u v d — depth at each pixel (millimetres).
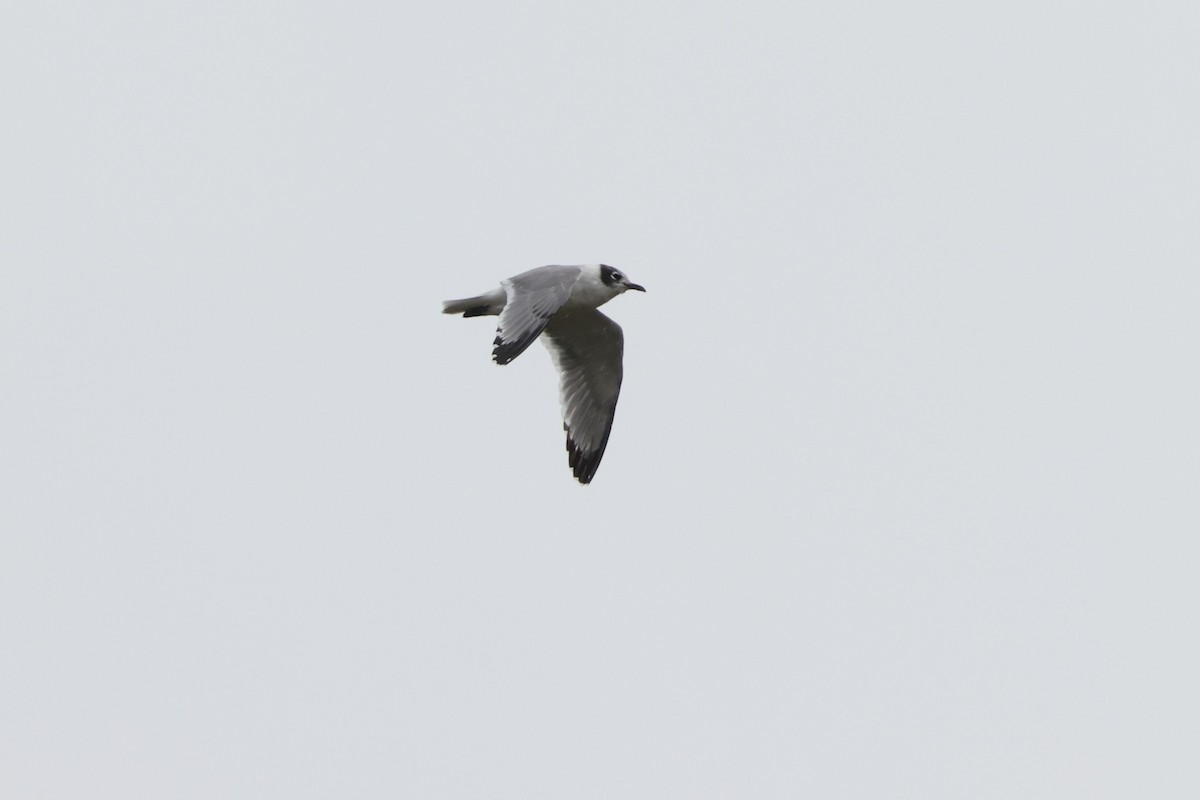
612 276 18000
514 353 16328
